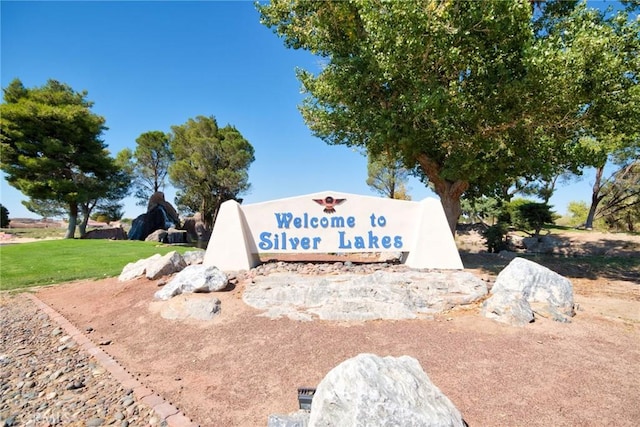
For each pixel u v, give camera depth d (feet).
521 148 29.58
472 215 71.31
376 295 18.81
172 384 12.85
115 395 12.25
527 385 11.44
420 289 20.06
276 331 16.22
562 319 16.60
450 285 20.57
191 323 17.74
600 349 13.87
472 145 29.37
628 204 80.38
